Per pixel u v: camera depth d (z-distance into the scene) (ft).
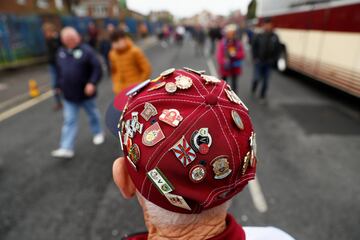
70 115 12.12
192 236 1.99
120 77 13.02
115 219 8.36
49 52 18.47
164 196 1.83
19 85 28.96
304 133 14.61
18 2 55.83
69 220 8.34
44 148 13.34
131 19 100.78
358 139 13.87
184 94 1.86
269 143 13.41
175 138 1.74
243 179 1.99
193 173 1.74
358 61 17.62
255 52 20.21
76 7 76.79
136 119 1.90
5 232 7.90
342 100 21.20
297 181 10.24
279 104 19.95
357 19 17.51
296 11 26.76
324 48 21.75
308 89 24.75
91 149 12.94
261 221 8.28
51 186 10.05
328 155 12.19
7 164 11.79
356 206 8.86
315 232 7.80
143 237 2.35
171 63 41.42
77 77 11.68
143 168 1.83
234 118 1.87
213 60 43.52
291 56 28.48
